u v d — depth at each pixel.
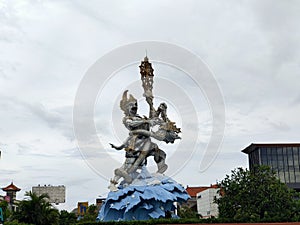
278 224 30.28
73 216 77.50
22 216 53.00
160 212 34.31
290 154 84.06
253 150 86.44
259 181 43.44
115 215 34.69
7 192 101.31
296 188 82.25
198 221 32.12
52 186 101.06
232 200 43.06
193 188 97.00
